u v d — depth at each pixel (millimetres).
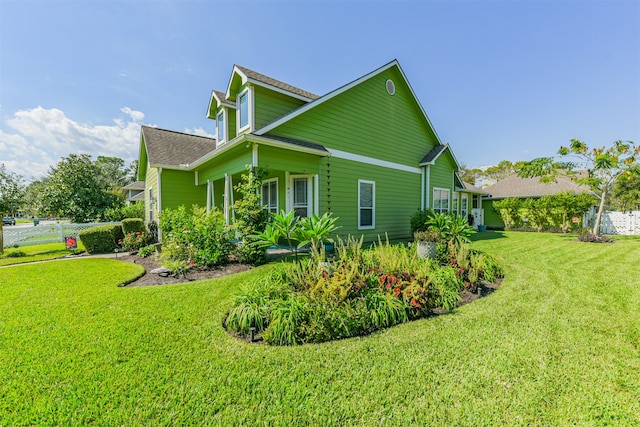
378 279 3719
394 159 10836
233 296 3688
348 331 2912
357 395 2018
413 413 1844
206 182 10477
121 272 5789
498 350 2602
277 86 8250
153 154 10914
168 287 4562
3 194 9727
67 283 4926
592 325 3125
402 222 11180
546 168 12281
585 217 14352
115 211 16250
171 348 2672
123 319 3328
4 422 1764
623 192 22125
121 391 2047
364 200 9695
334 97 8695
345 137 9008
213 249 6070
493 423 1757
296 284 3877
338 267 3996
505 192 19266
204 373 2275
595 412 1840
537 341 2760
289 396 2006
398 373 2270
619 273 5539
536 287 4598
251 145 6605
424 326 3172
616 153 10867
